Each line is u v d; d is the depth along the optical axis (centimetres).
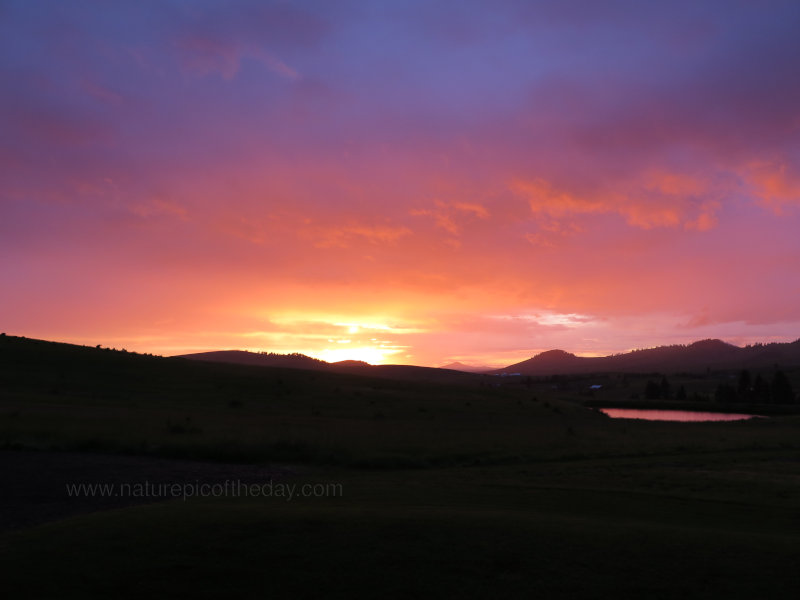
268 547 839
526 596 703
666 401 10344
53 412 2883
